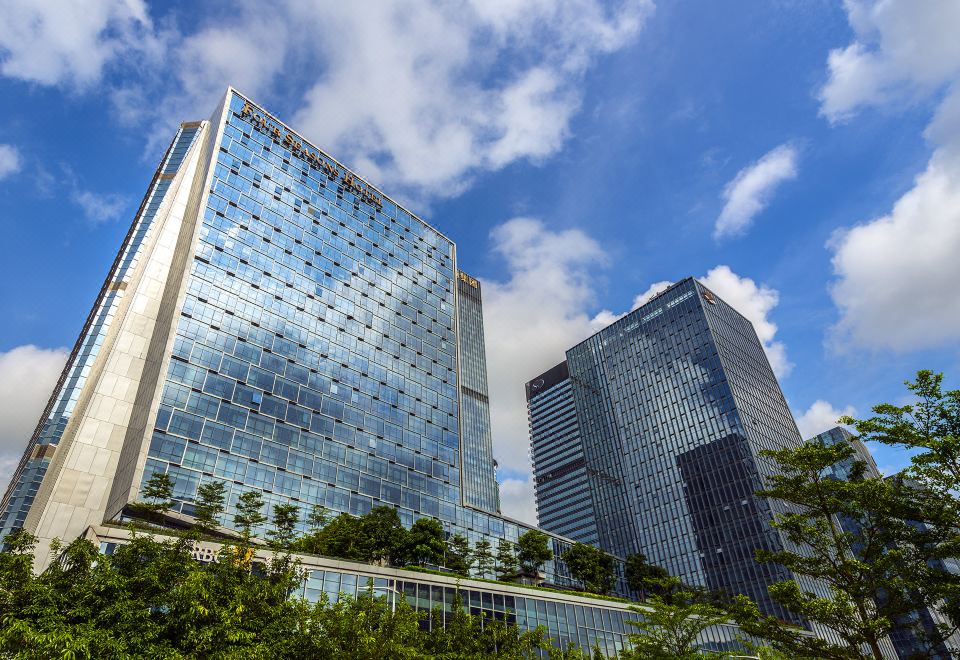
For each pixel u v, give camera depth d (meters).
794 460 36.56
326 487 75.75
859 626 30.92
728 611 36.47
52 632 18.97
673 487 147.88
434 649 30.83
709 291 171.12
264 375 76.62
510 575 78.50
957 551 30.66
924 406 32.03
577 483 176.75
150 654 20.44
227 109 94.12
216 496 56.84
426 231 123.50
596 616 63.41
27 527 61.75
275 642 24.67
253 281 82.44
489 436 193.00
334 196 105.00
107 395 69.06
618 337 185.62
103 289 101.56
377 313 100.50
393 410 93.00
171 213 89.31
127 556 24.70
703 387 152.88
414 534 61.50
